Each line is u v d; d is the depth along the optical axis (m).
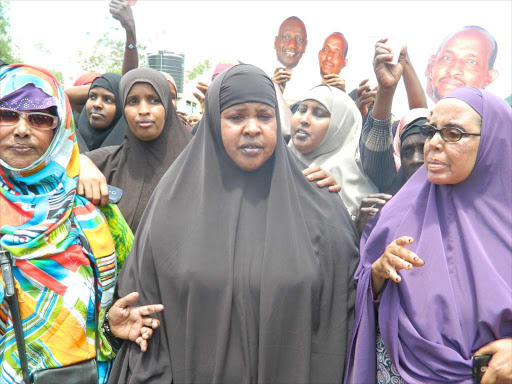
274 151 2.02
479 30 3.65
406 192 2.01
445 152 1.77
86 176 2.05
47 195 1.89
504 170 1.78
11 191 1.87
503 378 1.61
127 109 2.84
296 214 1.97
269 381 1.83
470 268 1.74
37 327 1.83
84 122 3.77
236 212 1.98
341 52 3.82
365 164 2.81
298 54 4.08
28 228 1.82
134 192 2.82
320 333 1.92
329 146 2.97
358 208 2.61
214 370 1.84
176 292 1.91
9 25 11.43
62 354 1.84
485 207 1.78
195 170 2.05
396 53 2.60
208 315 1.88
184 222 1.96
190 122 4.57
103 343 1.96
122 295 2.00
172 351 1.89
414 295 1.77
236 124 1.94
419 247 1.82
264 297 1.84
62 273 1.87
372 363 1.87
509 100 3.64
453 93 1.82
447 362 1.68
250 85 1.93
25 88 1.83
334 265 1.98
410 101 3.65
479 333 1.69
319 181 2.15
